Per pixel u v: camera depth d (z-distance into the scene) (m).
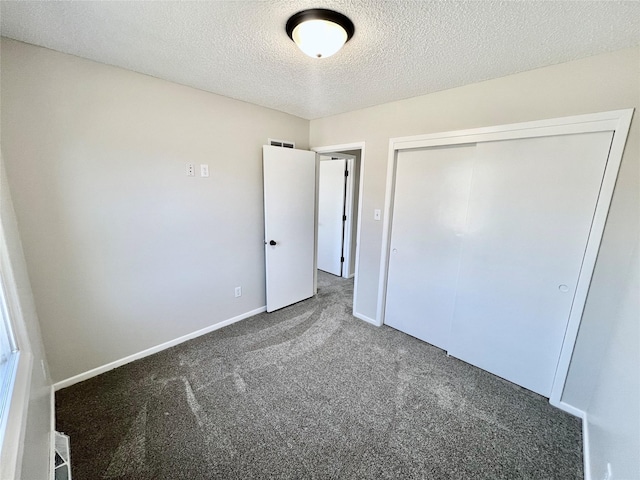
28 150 1.68
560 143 1.78
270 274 3.17
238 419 1.75
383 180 2.75
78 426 1.66
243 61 1.84
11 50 1.57
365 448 1.57
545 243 1.90
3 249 1.25
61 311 1.91
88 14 1.34
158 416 1.75
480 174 2.14
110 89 1.94
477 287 2.25
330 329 2.92
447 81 2.08
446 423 1.75
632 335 1.29
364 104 2.70
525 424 1.76
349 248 4.61
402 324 2.88
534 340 2.01
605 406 1.46
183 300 2.56
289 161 3.10
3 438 0.84
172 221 2.38
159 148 2.22
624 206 1.59
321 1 1.23
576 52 1.59
